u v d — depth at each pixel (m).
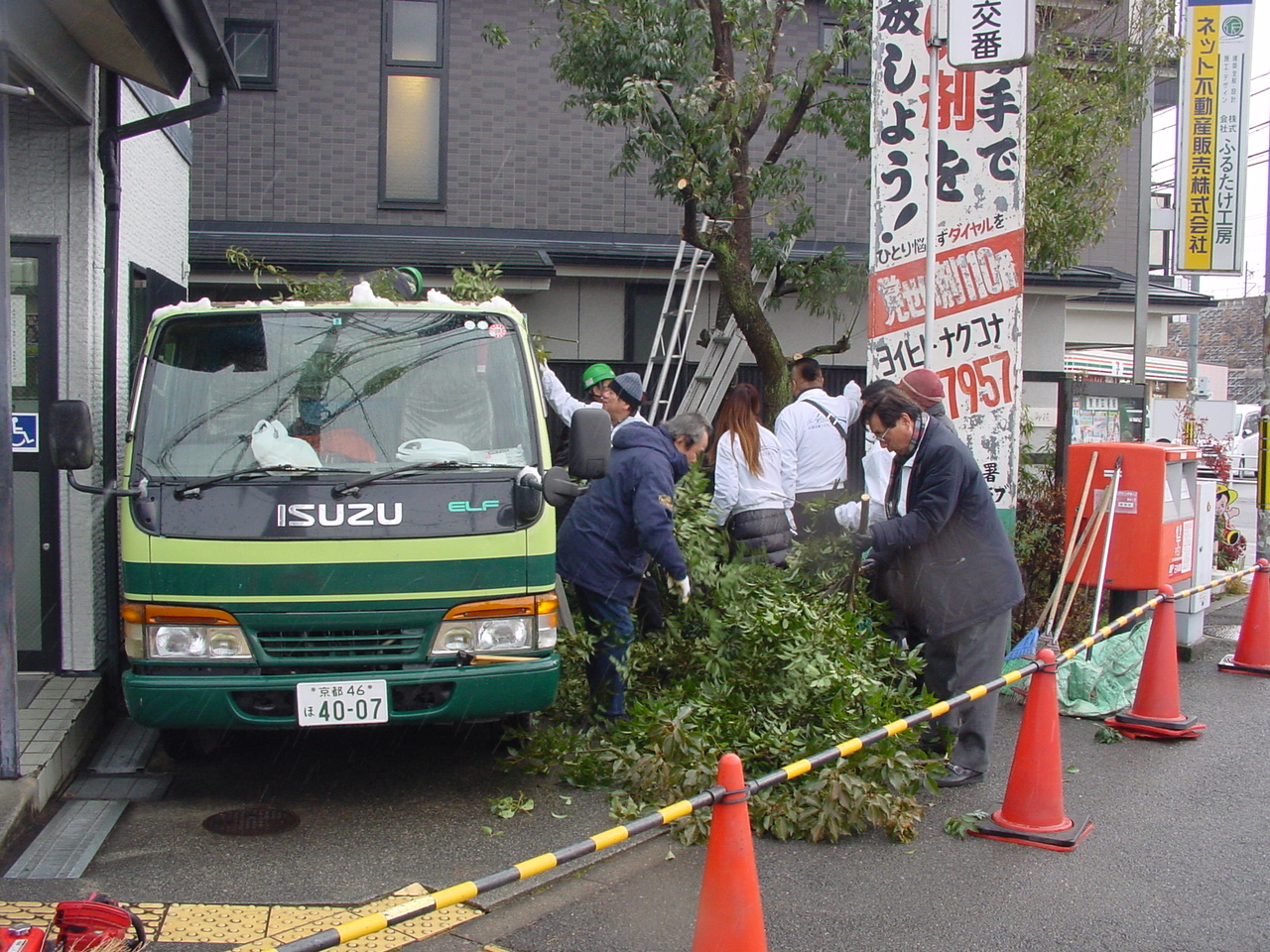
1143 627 7.84
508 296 12.55
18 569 6.47
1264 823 5.32
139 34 5.95
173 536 5.01
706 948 3.51
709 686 5.87
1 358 4.87
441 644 5.11
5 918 4.08
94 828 5.01
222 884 4.48
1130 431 10.37
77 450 4.96
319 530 5.04
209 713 5.00
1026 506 8.87
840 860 4.84
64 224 6.48
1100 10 11.84
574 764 5.68
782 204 11.32
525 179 13.18
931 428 5.80
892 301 7.91
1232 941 4.09
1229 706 7.51
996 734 6.76
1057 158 10.69
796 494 8.00
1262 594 8.46
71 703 5.98
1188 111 11.88
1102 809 5.50
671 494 6.05
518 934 4.10
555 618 5.37
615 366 12.71
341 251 11.56
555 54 12.20
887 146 7.86
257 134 12.73
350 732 6.54
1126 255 16.58
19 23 5.27
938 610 5.80
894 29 7.80
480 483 5.25
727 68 10.04
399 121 12.97
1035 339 14.02
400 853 4.84
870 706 5.18
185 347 5.52
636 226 13.42
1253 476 32.34
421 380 5.51
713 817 3.57
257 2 12.68
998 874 4.69
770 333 10.30
